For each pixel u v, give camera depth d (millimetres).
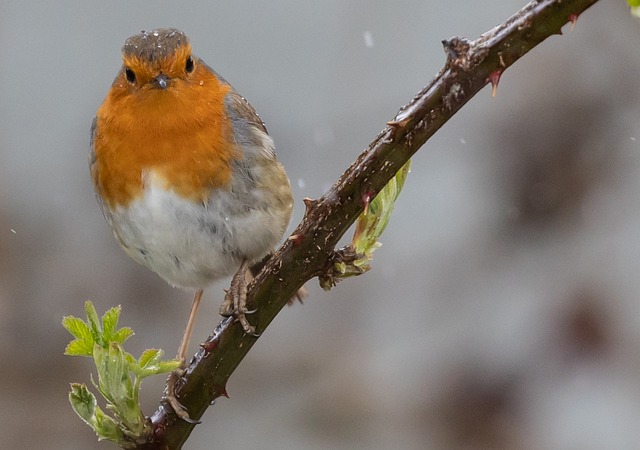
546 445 10961
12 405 11328
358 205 5570
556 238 12031
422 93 5402
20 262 11867
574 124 12000
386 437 11477
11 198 12453
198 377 5934
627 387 11195
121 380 5562
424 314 12242
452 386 11500
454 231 12828
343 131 12773
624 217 11914
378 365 12039
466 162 12969
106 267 12016
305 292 8898
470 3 14414
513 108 12234
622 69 12039
